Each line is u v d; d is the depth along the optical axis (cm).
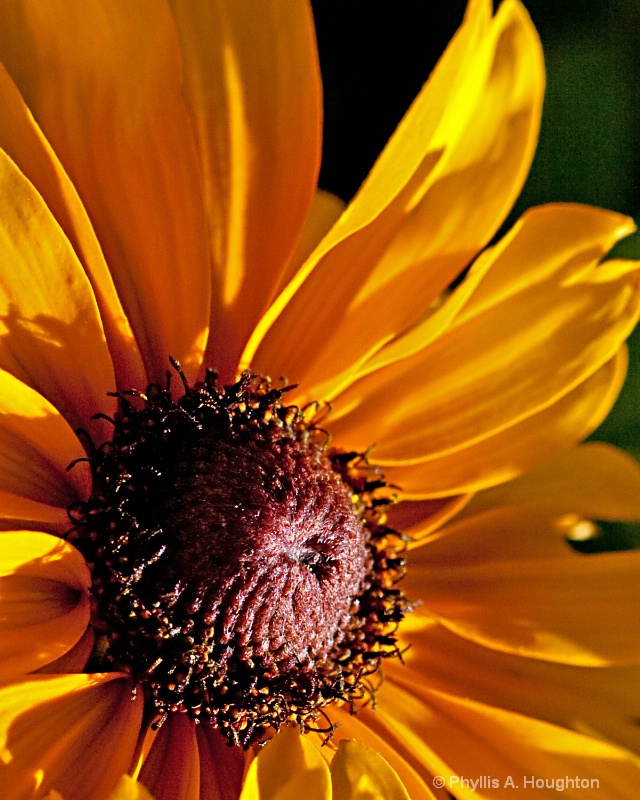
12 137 18
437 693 20
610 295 20
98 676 18
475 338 20
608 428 21
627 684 20
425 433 20
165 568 19
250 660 19
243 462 19
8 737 18
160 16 18
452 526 21
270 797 18
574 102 20
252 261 19
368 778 18
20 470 18
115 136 19
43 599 18
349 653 19
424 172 19
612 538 21
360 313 20
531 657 20
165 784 19
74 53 18
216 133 19
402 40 20
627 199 21
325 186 20
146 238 19
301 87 19
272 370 20
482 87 19
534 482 21
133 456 19
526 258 20
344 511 19
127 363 19
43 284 18
